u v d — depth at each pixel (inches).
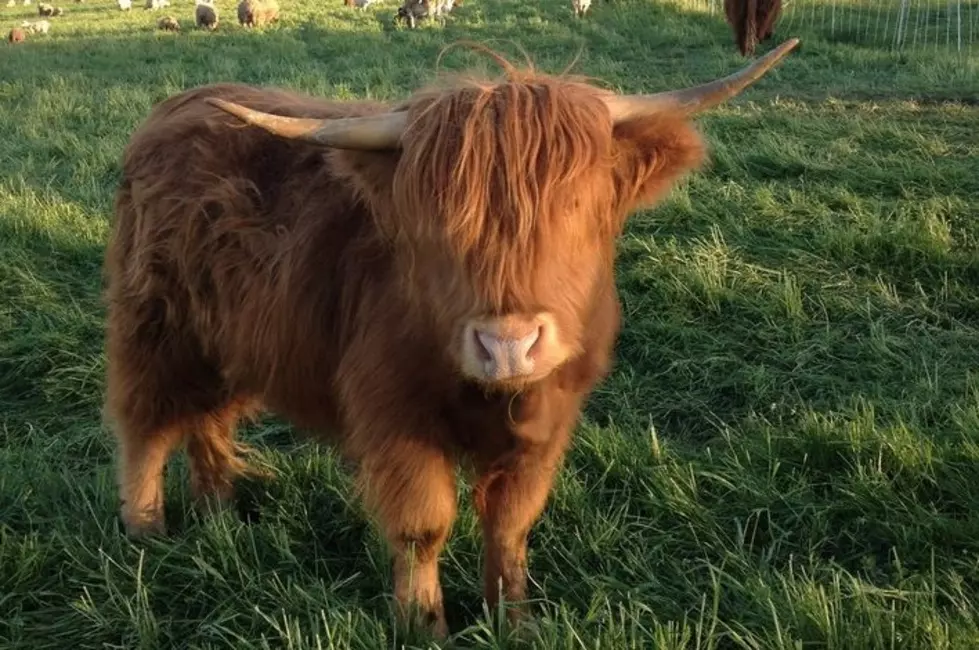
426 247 83.0
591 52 438.9
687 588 100.5
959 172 216.1
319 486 116.8
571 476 114.6
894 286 163.9
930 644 91.3
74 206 212.8
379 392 91.5
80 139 290.0
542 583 103.9
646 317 156.9
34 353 149.7
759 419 128.0
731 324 155.0
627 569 102.7
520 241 79.2
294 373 100.9
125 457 111.8
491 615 99.5
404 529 95.0
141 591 99.4
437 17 595.8
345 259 95.9
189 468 117.8
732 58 394.6
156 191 106.2
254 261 100.4
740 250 179.2
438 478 93.6
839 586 97.7
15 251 187.3
